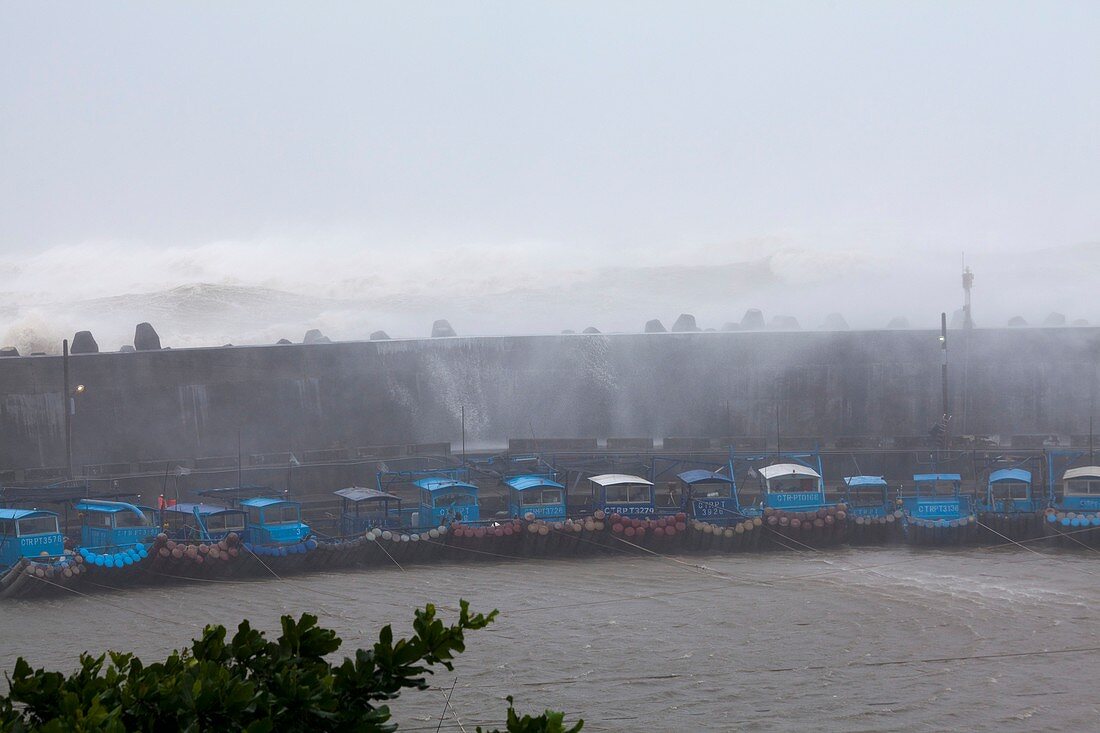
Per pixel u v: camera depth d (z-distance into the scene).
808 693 32.94
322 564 49.41
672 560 50.66
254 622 41.16
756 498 56.44
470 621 12.47
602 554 51.44
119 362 61.47
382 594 45.16
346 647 37.84
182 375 62.41
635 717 31.19
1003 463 58.91
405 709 31.78
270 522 49.31
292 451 63.31
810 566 49.16
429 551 50.41
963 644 37.47
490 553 50.66
